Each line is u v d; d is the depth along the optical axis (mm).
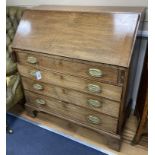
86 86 1174
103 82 1087
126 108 1416
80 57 1068
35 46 1223
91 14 1137
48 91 1413
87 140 1500
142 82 1422
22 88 1626
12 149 1463
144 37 1377
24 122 1705
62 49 1135
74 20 1171
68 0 1535
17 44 1298
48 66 1249
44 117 1747
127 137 1494
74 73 1165
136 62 1330
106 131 1328
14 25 1751
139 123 1316
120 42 1015
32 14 1320
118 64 970
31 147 1473
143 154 1371
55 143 1492
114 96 1104
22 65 1392
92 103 1229
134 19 1032
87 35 1104
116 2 1375
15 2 1796
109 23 1074
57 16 1230
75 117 1434
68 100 1354
